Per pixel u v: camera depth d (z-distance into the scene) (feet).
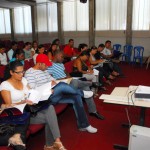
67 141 7.96
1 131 5.71
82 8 28.17
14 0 26.53
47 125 6.93
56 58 10.94
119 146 7.42
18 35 35.35
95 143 7.83
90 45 28.35
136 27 25.32
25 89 7.58
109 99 6.55
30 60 13.69
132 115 10.24
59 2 29.40
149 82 16.49
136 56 24.88
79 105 8.54
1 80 9.80
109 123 9.48
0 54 17.17
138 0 24.49
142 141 5.96
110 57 18.49
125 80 17.22
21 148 5.61
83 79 11.34
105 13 26.68
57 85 8.41
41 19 32.12
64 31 30.40
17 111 5.95
